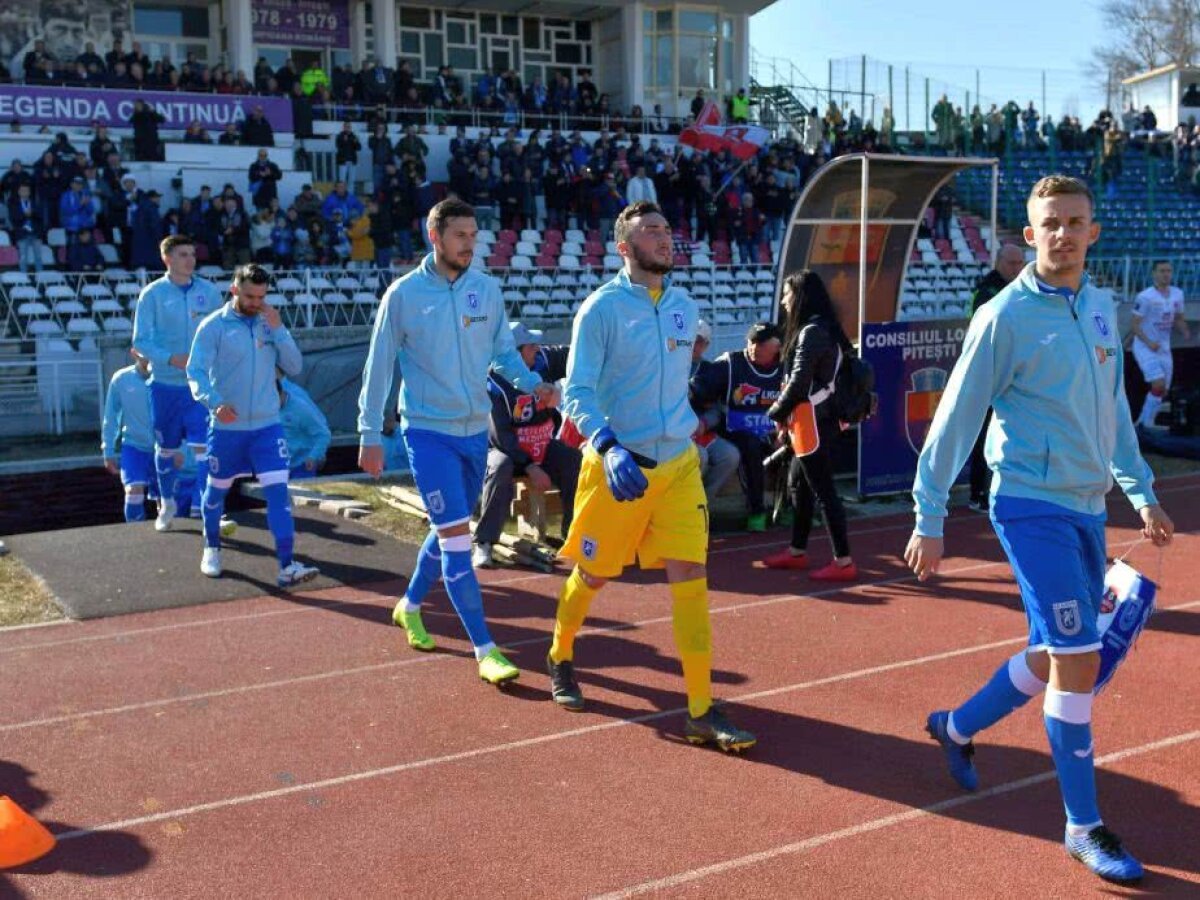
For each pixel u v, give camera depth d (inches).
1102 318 148.3
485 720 207.9
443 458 223.6
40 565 323.3
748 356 363.6
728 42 1299.2
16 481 541.3
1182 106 1600.6
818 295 297.7
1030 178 1200.8
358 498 407.5
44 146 846.5
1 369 681.6
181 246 344.5
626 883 149.8
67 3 1047.0
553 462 337.1
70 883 152.6
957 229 1053.8
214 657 247.3
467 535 226.5
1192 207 1192.8
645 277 190.7
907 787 176.9
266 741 200.1
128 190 770.8
